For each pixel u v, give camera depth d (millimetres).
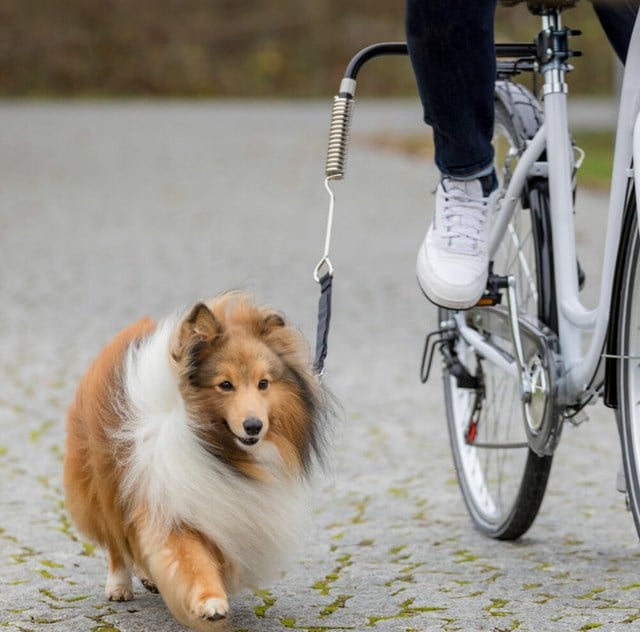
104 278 22734
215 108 66000
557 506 10312
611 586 7762
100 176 38969
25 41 73250
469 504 9555
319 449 7551
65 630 7098
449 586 7895
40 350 17016
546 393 7574
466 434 9312
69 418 7719
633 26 7312
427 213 32594
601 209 31047
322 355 7602
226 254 25672
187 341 6840
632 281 6930
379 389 15344
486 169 7402
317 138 50344
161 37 75188
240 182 38219
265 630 7062
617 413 7270
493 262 8484
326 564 8570
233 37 76062
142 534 6754
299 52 76062
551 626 6941
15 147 45906
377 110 62969
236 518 6863
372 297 21344
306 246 26953
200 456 6746
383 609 7418
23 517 9891
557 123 7695
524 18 61406
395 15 77125
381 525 9734
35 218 30797
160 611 7500
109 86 73625
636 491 7051
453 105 7055
